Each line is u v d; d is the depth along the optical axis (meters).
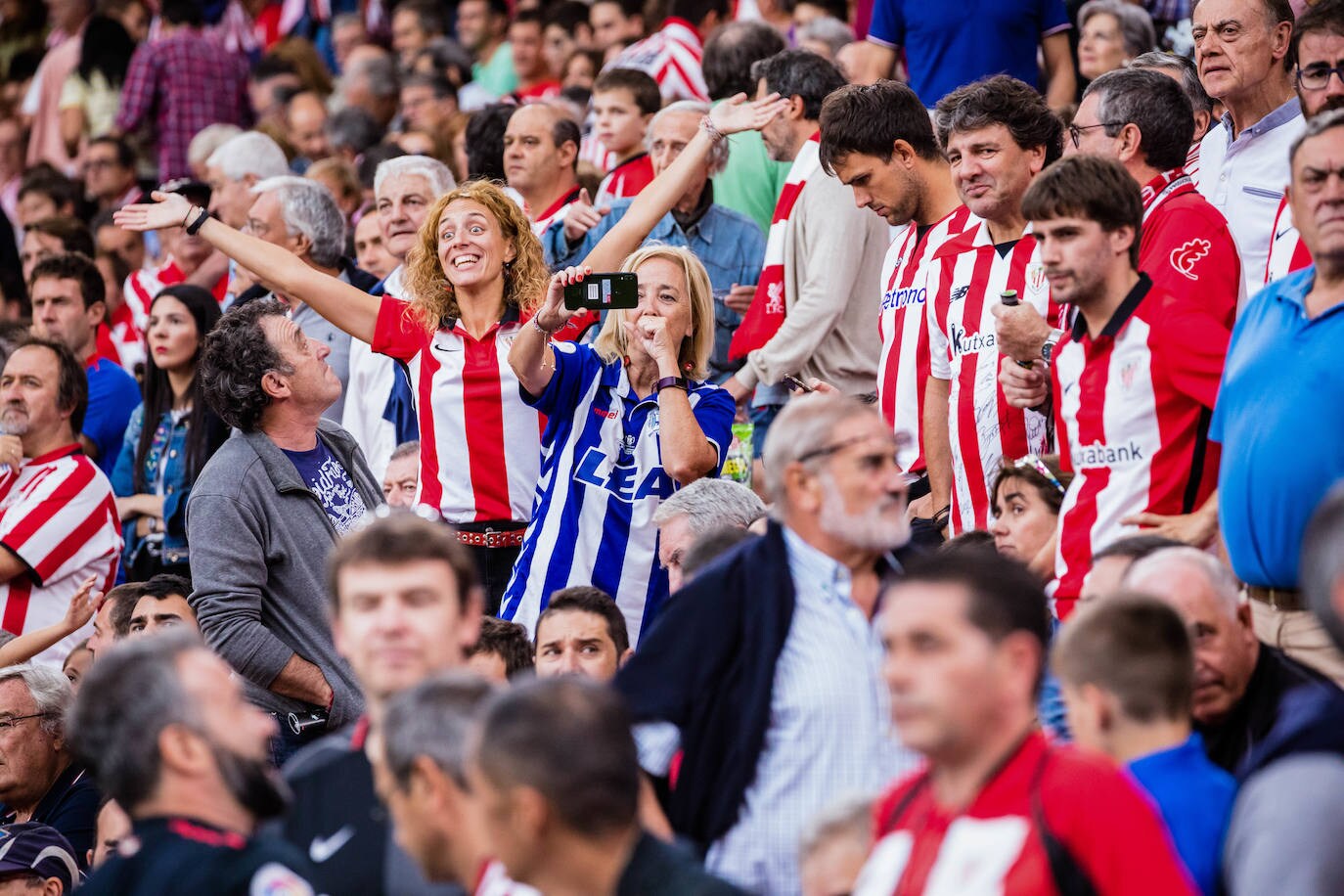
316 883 11.38
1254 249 20.28
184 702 11.21
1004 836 9.77
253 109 44.06
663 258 19.59
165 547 25.45
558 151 27.00
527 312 20.36
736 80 27.70
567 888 9.88
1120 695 11.32
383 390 25.19
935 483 19.80
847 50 29.42
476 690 11.01
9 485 24.61
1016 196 18.55
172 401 26.73
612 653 17.06
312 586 18.94
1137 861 9.50
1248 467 14.09
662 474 19.31
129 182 41.34
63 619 23.17
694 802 12.51
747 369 23.72
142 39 48.59
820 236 23.20
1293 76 20.19
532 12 39.06
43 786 20.25
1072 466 16.33
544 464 19.62
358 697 18.89
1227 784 11.30
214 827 11.01
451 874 10.88
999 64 27.73
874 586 12.77
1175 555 13.15
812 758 12.31
